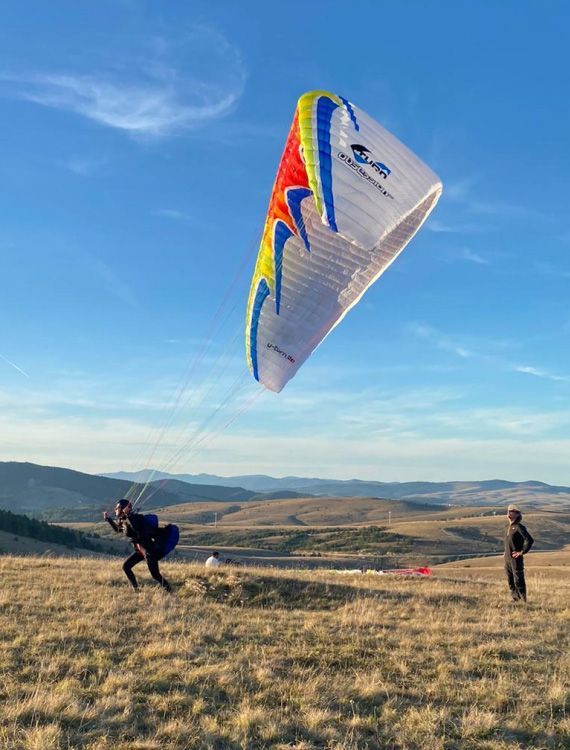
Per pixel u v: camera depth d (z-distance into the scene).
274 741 6.87
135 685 8.08
